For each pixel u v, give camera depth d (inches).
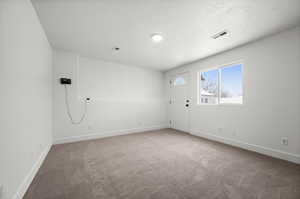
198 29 83.9
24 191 54.5
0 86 40.5
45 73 92.4
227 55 118.6
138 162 83.4
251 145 101.7
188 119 163.3
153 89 188.7
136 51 122.0
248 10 65.5
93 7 64.0
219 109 126.3
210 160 85.5
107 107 149.7
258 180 63.2
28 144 60.6
